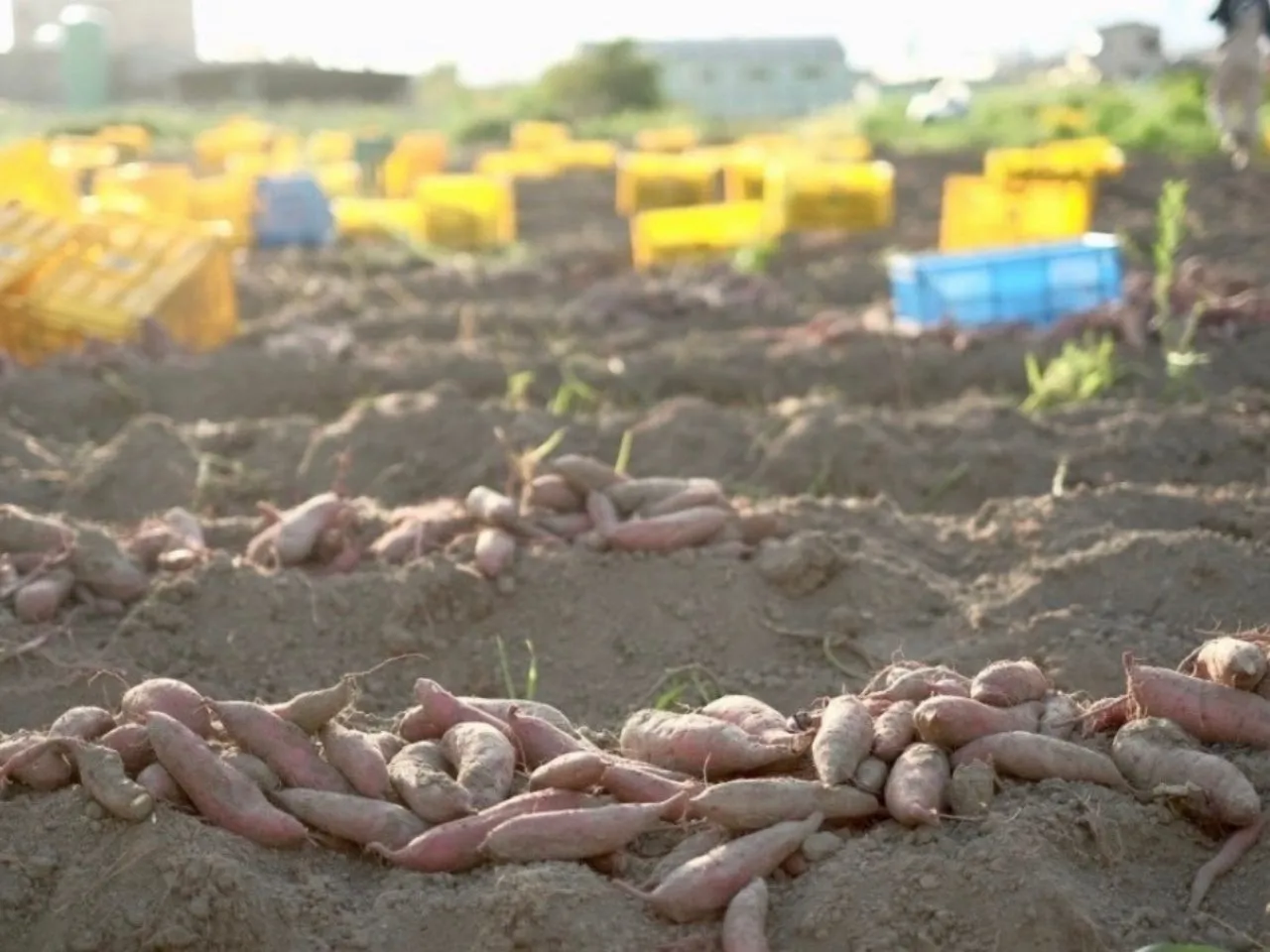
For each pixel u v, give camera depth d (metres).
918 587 5.63
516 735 4.05
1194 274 10.53
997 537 6.08
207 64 56.84
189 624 5.37
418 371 9.34
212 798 3.77
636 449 7.62
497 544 5.60
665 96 49.19
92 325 9.57
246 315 12.34
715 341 10.17
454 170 27.31
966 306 10.19
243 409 8.97
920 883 3.53
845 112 45.00
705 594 5.52
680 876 3.54
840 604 5.53
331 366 9.29
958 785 3.76
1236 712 3.99
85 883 3.68
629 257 15.35
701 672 5.25
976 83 62.56
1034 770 3.85
